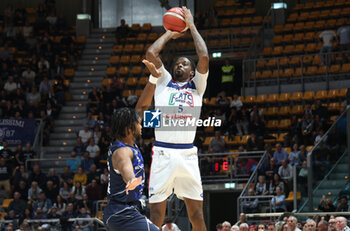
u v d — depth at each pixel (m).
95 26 34.75
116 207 5.28
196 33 6.66
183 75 6.62
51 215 18.06
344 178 16.94
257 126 22.80
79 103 27.22
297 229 11.29
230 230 12.82
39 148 23.70
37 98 25.97
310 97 25.14
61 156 23.80
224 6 34.34
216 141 21.14
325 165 16.78
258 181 18.45
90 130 23.86
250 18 32.47
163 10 34.53
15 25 33.44
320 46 28.00
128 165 5.17
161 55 27.67
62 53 30.45
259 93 26.75
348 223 12.12
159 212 6.38
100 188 19.08
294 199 15.60
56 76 27.39
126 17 34.84
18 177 20.25
